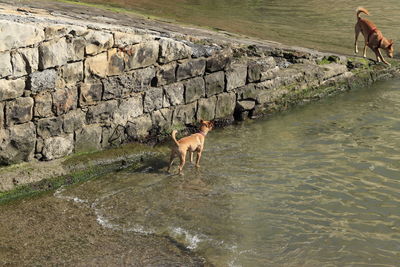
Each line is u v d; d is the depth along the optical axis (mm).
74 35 13773
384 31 30625
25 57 12891
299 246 11477
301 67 21375
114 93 15188
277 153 16359
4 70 12570
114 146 15633
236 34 24156
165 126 16828
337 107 20812
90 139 14953
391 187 14180
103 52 14562
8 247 11000
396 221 12547
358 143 17141
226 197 13578
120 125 15609
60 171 13938
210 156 16031
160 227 12070
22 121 13328
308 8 36125
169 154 16141
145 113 16219
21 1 19922
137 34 15414
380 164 15555
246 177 14727
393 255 11219
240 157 16031
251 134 17953
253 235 11859
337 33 29406
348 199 13555
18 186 13117
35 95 13414
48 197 13172
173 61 16500
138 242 11422
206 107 17859
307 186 14234
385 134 17891
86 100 14562
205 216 12617
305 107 20828
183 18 27375
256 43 22219
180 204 13148
